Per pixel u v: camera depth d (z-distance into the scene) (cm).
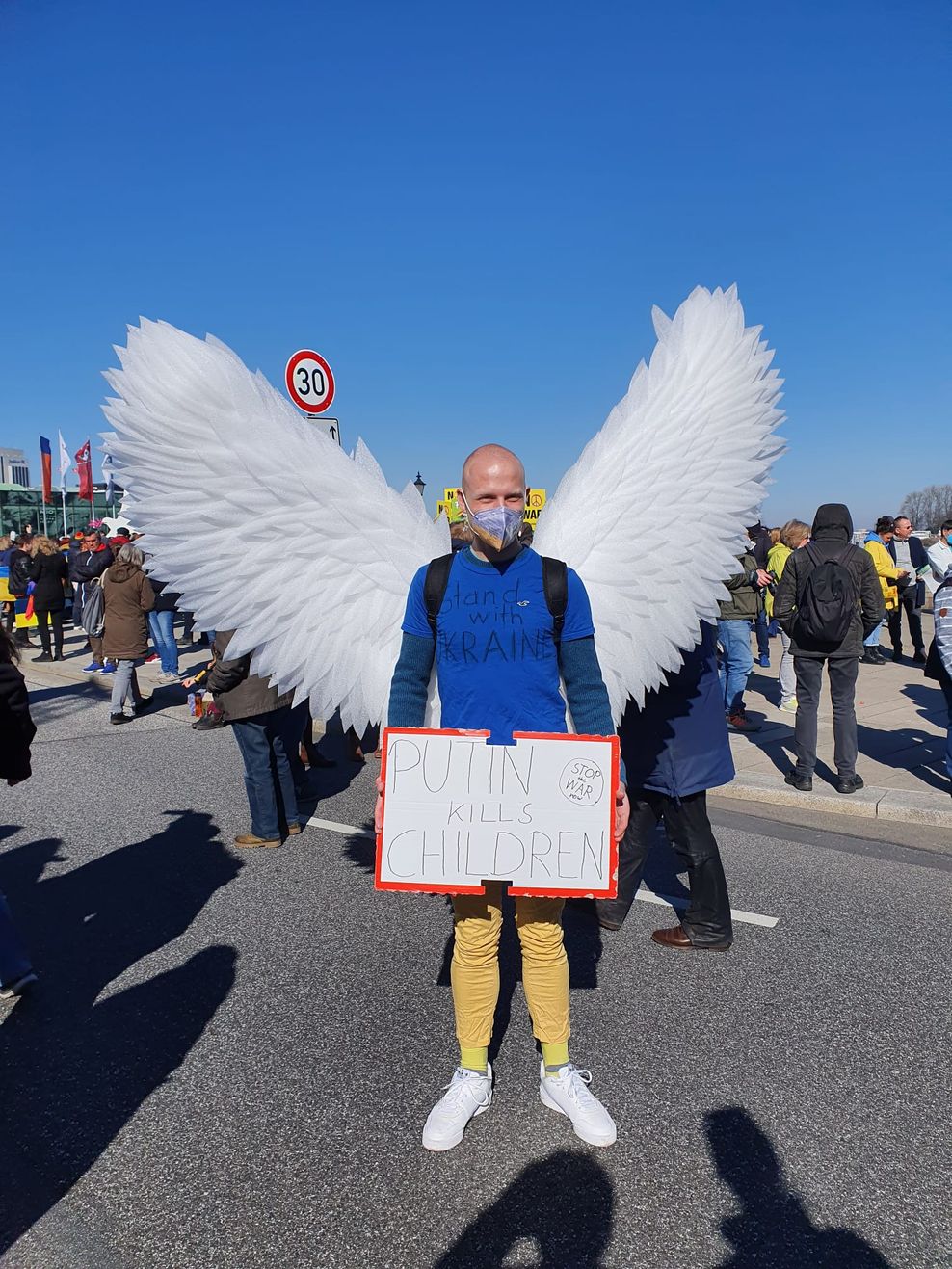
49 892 470
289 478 283
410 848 240
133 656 893
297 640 291
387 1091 293
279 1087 297
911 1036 321
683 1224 234
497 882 262
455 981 270
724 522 319
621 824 243
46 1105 290
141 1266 224
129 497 281
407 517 301
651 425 312
